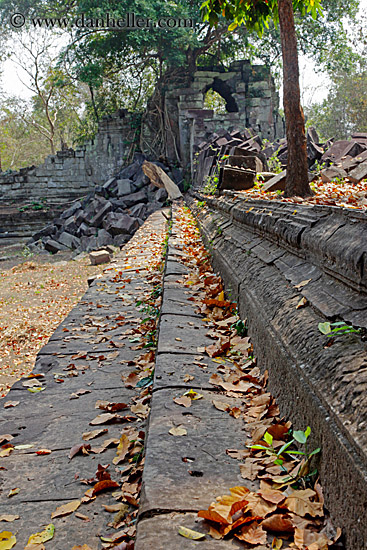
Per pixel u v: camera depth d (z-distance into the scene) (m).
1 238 31.17
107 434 3.24
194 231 11.23
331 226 2.77
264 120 30.36
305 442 2.00
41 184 33.84
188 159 30.22
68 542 2.20
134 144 32.22
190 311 4.94
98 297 7.32
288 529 1.75
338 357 2.01
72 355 4.91
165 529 1.76
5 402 3.85
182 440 2.42
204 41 31.88
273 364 2.83
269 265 3.92
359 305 2.17
